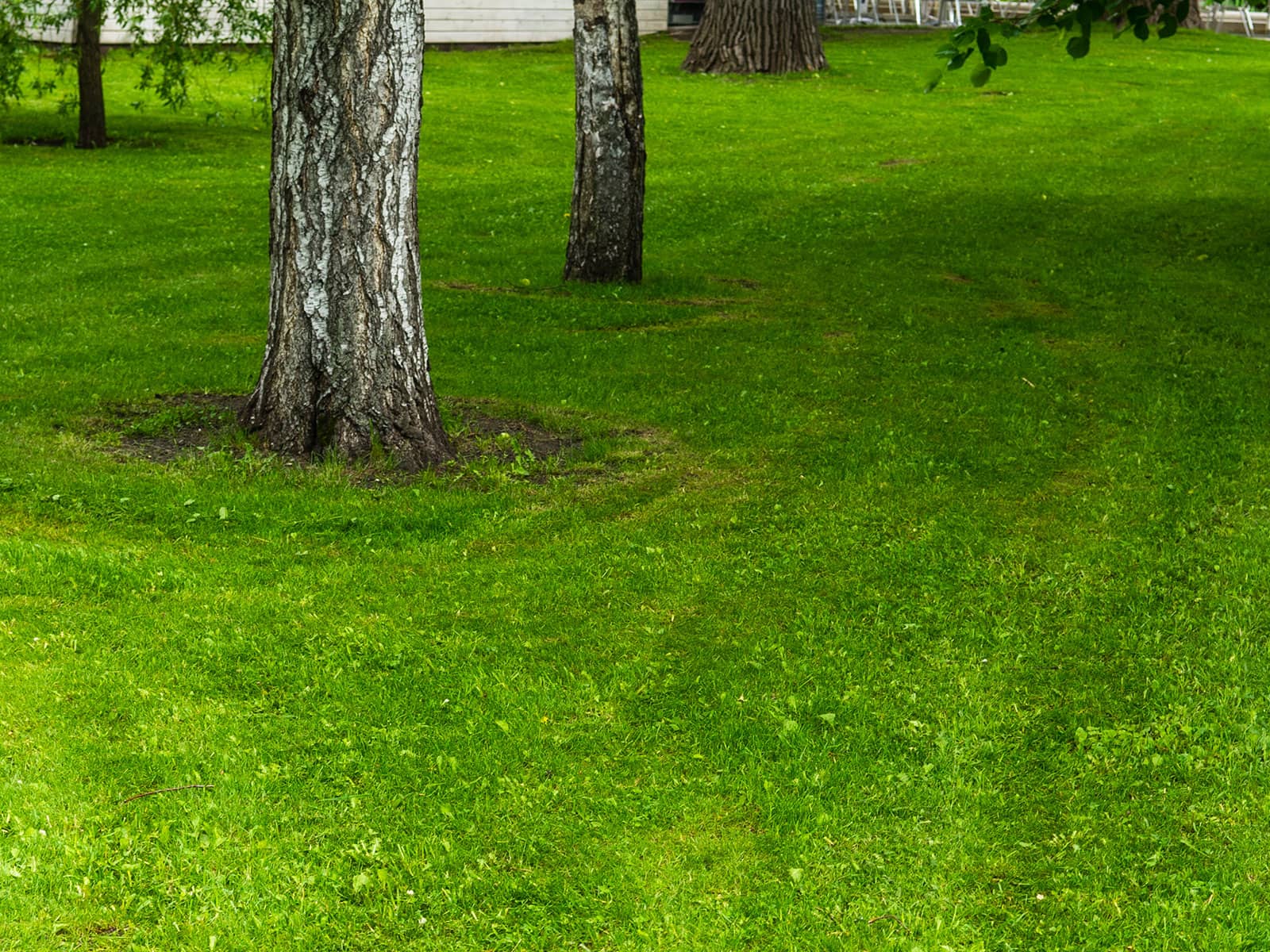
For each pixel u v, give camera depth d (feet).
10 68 74.79
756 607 23.72
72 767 17.92
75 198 65.41
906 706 20.40
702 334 43.21
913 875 16.44
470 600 23.75
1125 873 16.56
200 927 14.99
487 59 123.24
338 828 16.96
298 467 29.66
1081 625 23.17
